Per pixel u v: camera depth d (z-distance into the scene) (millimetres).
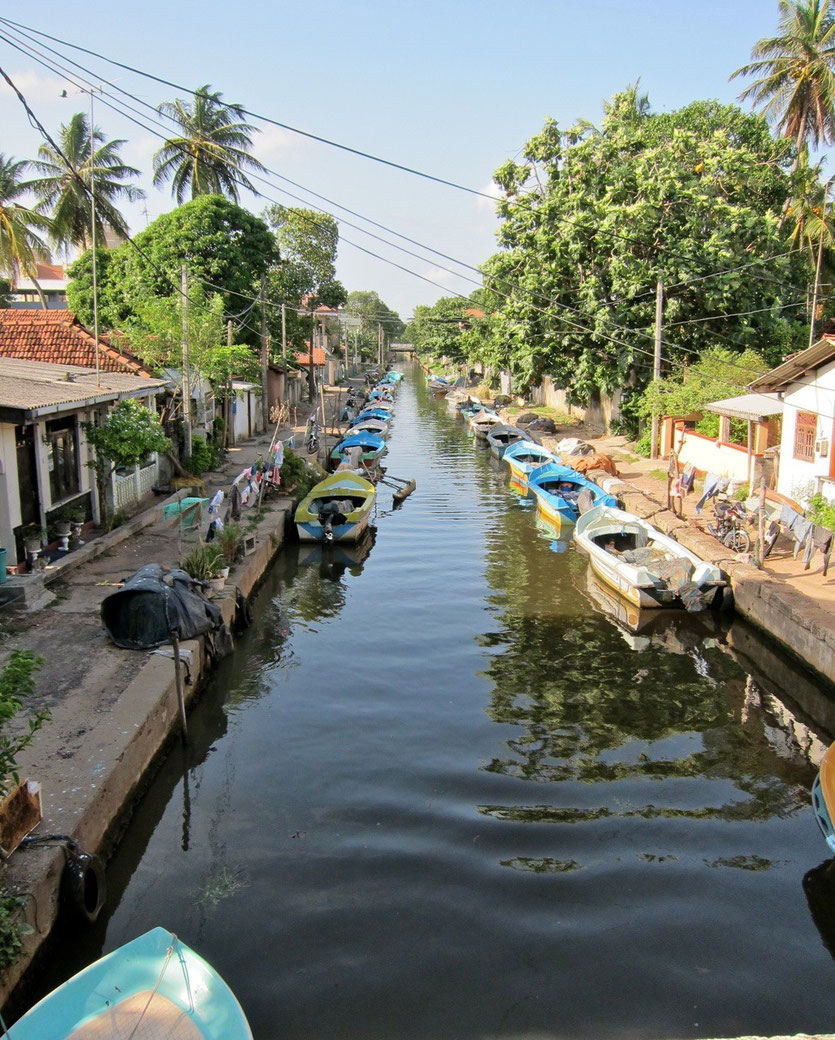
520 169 34969
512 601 17781
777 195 34594
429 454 41000
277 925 7766
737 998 6977
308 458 30141
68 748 8984
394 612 17000
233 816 9609
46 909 6969
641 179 30906
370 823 9469
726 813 9812
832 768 8648
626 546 20156
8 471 13648
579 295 32406
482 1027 6629
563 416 45156
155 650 11703
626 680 13695
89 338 22250
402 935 7645
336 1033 6559
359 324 107438
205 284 33594
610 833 9328
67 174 36750
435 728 11883
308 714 12273
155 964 6168
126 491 19891
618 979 7152
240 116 41406
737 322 31000
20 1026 5605
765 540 17109
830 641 12352
